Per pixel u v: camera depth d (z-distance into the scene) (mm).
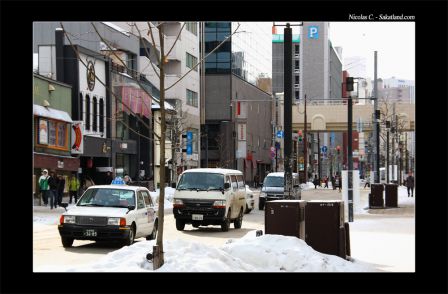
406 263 15625
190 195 25578
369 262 15820
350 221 28922
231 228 27781
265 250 13703
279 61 149875
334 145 170125
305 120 73688
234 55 94625
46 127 44656
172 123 64375
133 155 62625
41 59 51406
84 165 53781
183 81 79938
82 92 51812
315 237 15398
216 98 92812
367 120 83625
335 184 79250
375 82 48281
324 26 155250
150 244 13758
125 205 20375
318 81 155125
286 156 20656
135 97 60625
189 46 83000
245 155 94562
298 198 22094
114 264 12695
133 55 63500
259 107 110500
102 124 55781
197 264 12344
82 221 19266
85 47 52938
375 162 48531
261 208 40906
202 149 93188
